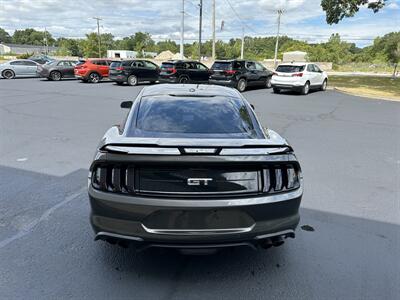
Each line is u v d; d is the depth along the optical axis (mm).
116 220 2711
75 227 3732
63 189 4746
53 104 12828
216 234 2693
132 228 2689
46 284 2809
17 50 111625
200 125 3340
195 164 2639
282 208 2818
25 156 6258
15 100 13633
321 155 6773
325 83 19938
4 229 3662
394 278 3010
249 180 2740
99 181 2758
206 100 3785
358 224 3977
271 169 2789
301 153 6891
